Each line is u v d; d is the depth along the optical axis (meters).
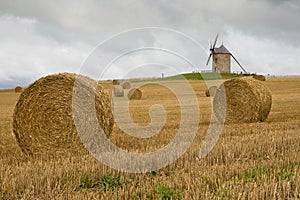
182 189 5.85
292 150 8.85
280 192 5.61
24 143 10.29
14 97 50.53
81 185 6.34
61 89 10.43
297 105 24.59
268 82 55.97
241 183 5.85
